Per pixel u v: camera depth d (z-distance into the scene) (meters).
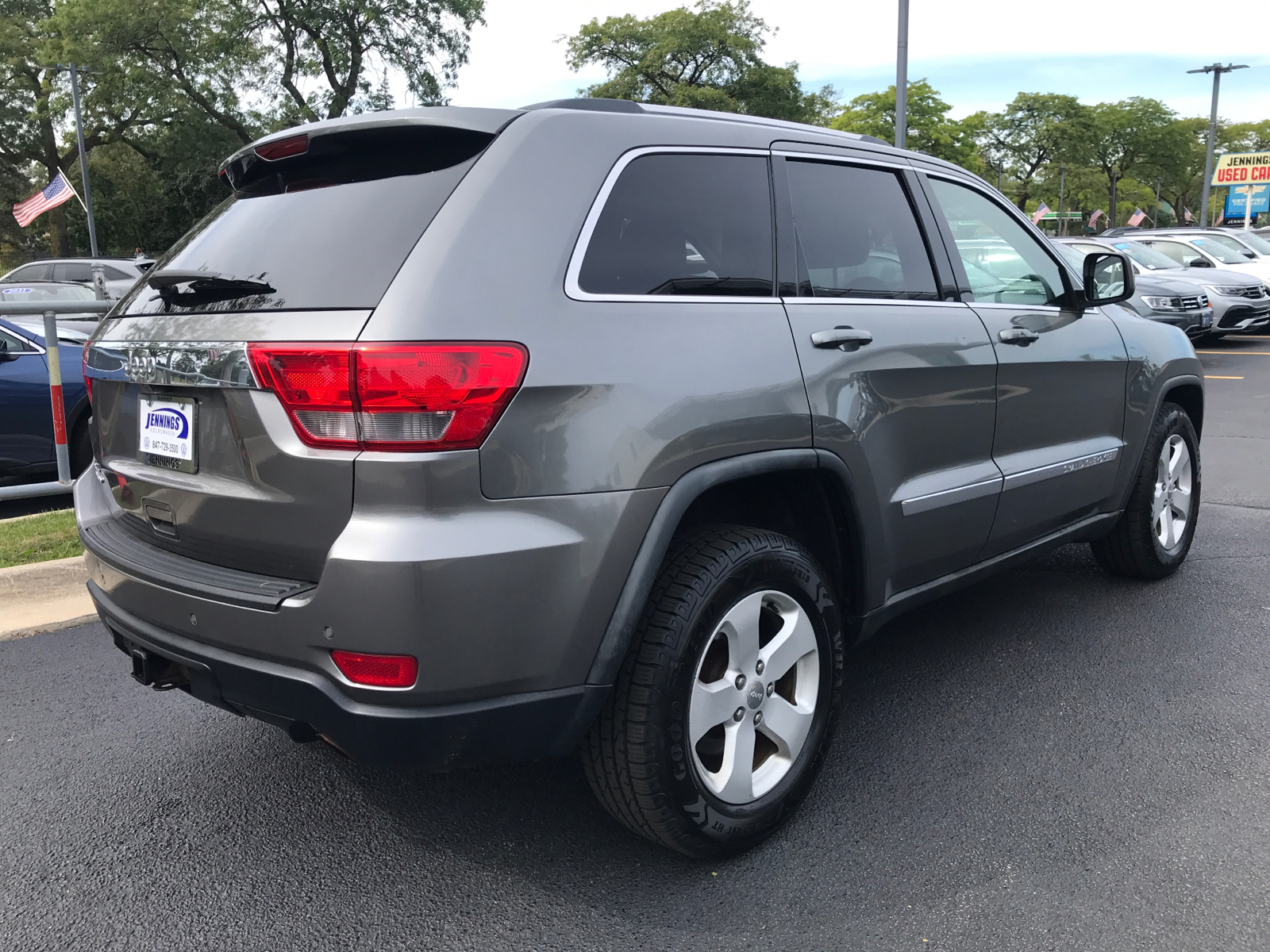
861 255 2.92
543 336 2.04
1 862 2.52
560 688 2.10
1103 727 3.13
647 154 2.42
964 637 3.92
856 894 2.32
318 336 1.97
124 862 2.51
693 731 2.29
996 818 2.63
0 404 6.13
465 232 2.05
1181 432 4.46
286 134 2.41
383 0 37.94
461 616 1.94
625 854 2.51
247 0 37.62
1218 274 15.99
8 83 41.53
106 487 2.76
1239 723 3.15
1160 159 70.69
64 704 3.45
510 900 2.33
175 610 2.23
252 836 2.63
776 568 2.42
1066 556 5.02
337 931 2.23
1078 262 11.55
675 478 2.20
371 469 1.92
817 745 2.62
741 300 2.49
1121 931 2.16
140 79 37.53
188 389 2.24
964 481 3.11
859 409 2.68
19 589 4.50
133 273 18.66
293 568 2.08
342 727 2.01
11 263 49.00
